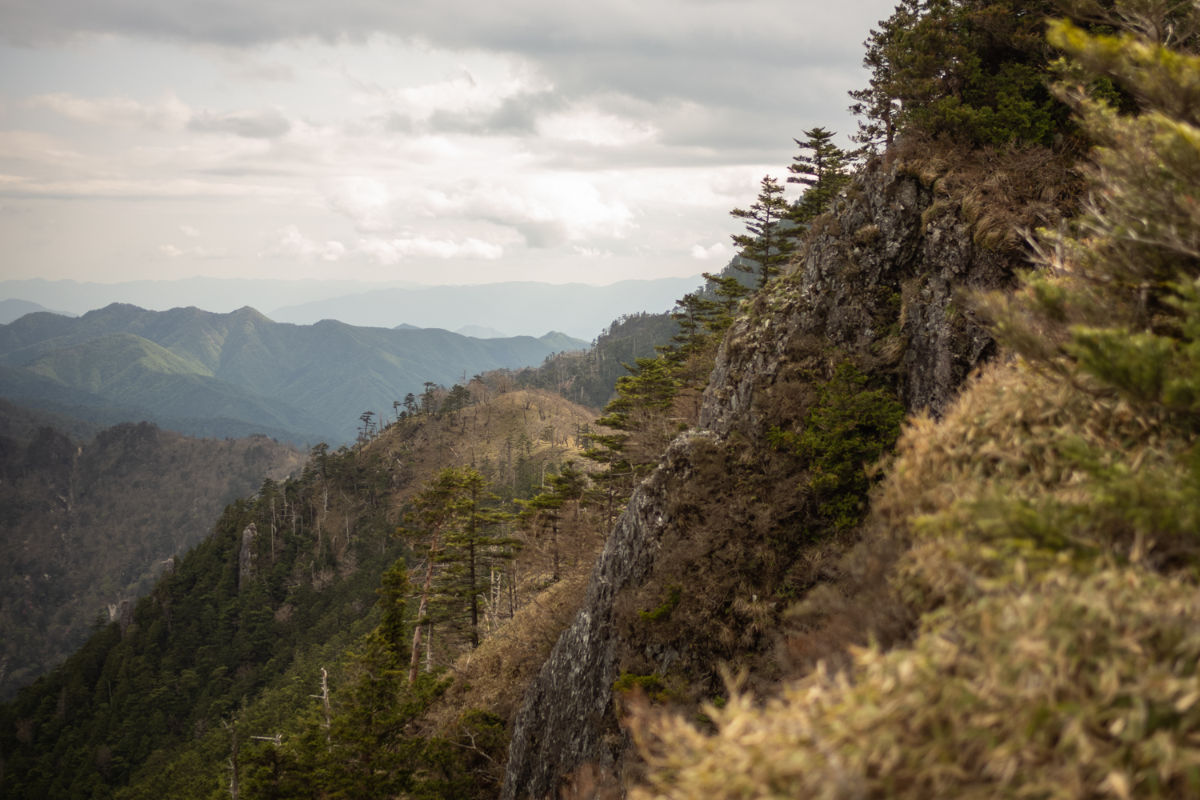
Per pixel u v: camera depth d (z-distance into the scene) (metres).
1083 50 6.61
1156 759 3.21
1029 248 15.58
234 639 118.38
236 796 31.22
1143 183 6.07
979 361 15.32
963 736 3.51
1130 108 14.70
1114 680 3.45
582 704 19.56
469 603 36.91
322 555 137.50
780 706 4.28
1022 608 4.05
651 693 16.16
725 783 3.80
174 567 147.00
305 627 117.81
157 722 100.12
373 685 24.14
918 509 7.55
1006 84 18.23
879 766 3.69
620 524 21.62
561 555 40.78
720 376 22.95
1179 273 5.33
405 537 34.59
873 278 19.33
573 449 167.25
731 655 15.59
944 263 17.38
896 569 7.19
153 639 120.06
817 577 15.32
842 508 15.81
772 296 22.91
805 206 40.19
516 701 27.83
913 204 18.98
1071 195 15.90
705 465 19.34
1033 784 3.27
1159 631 3.79
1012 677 3.67
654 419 37.19
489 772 25.11
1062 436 6.24
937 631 4.37
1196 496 4.34
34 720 112.75
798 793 3.61
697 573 17.20
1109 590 4.04
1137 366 4.88
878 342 18.55
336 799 21.53
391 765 22.66
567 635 22.27
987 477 6.98
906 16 21.09
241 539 138.38
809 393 18.66
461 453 175.75
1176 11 8.20
